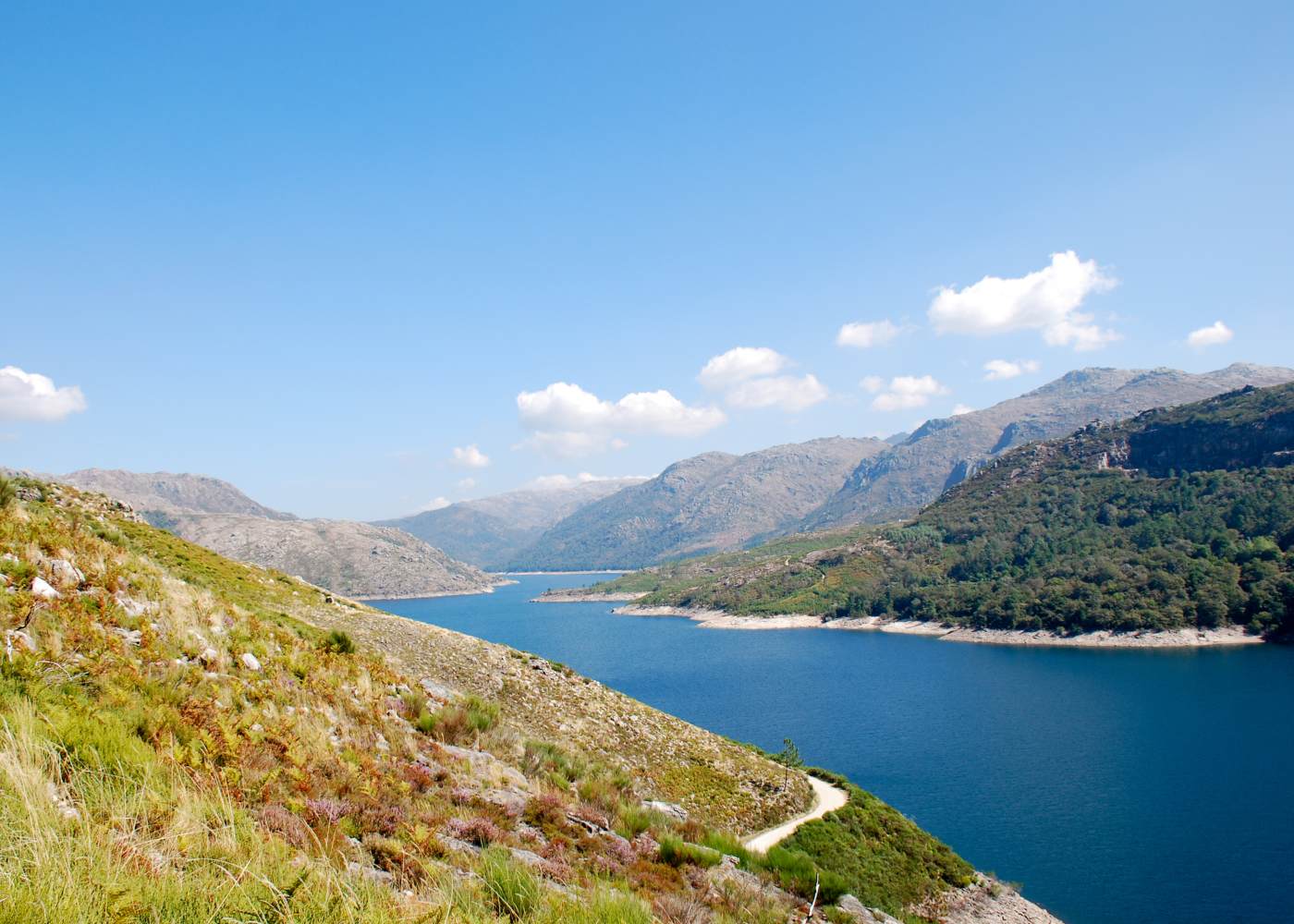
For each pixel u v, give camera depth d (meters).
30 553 13.92
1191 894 64.44
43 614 12.21
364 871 8.86
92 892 6.07
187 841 7.55
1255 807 83.62
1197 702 135.12
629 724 52.12
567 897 10.15
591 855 14.14
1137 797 88.75
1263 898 63.06
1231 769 97.25
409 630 55.12
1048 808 86.81
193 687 13.24
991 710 139.12
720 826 44.44
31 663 10.41
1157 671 167.88
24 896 5.70
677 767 49.41
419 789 14.55
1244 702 133.12
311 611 52.69
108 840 6.95
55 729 8.96
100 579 15.01
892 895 44.41
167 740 10.44
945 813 86.62
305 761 12.71
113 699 10.88
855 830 50.25
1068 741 115.06
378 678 21.02
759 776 52.81
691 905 12.37
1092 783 95.12
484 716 21.77
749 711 147.25
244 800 9.96
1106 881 67.50
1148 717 126.69
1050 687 156.75
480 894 9.30
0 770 7.37
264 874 7.25
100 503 57.34
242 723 12.66
